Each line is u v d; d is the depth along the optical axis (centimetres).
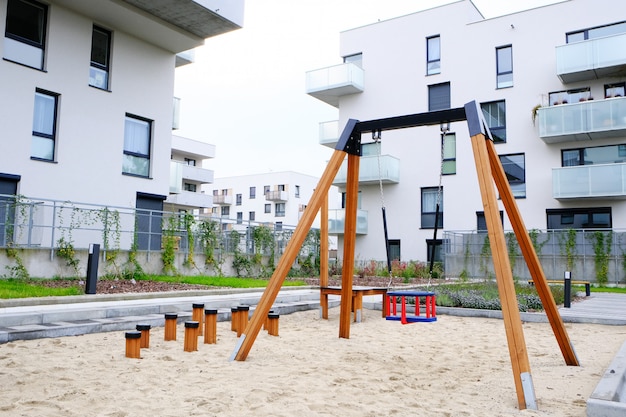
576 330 913
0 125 1429
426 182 2608
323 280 1077
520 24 2423
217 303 1085
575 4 2306
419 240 2605
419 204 2620
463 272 2209
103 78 1738
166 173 1925
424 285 1711
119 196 1747
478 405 442
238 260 1984
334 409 412
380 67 2775
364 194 2786
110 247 1495
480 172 550
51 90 1557
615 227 2156
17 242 1289
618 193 2056
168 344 693
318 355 655
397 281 1986
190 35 1834
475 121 576
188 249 1758
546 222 2305
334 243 4422
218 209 6994
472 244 2347
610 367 523
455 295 1261
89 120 1661
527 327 955
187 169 3759
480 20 2522
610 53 2092
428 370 584
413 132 2664
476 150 562
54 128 1583
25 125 1484
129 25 1736
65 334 729
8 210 1280
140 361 575
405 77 2698
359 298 1009
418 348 730
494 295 1275
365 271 2264
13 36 1484
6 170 1438
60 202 1438
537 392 488
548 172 2314
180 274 1680
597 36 2262
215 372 529
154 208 1906
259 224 2169
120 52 1769
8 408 387
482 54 2508
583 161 2266
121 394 434
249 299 1167
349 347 724
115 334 756
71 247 1382
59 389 446
